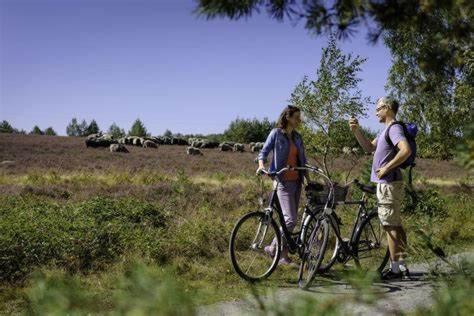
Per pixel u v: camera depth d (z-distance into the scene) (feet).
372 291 6.55
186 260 23.22
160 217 30.01
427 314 6.43
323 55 38.47
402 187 20.65
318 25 9.11
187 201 39.70
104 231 24.44
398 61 48.47
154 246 23.52
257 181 49.14
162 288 5.63
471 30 9.76
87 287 18.57
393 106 20.54
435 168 99.60
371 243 22.11
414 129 20.39
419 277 20.33
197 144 147.43
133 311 5.52
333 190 20.81
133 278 5.76
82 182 57.00
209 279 20.71
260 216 21.29
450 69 10.95
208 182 60.03
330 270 21.26
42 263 21.07
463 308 6.15
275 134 22.06
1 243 21.13
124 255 22.63
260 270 21.94
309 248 20.33
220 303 16.03
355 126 22.09
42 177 60.64
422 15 9.58
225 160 107.76
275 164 21.95
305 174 22.34
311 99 38.37
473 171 8.34
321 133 38.70
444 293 6.43
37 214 28.37
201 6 8.58
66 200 40.65
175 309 5.59
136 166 86.12
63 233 23.40
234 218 33.22
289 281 20.44
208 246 25.21
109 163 89.76
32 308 5.74
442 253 11.71
